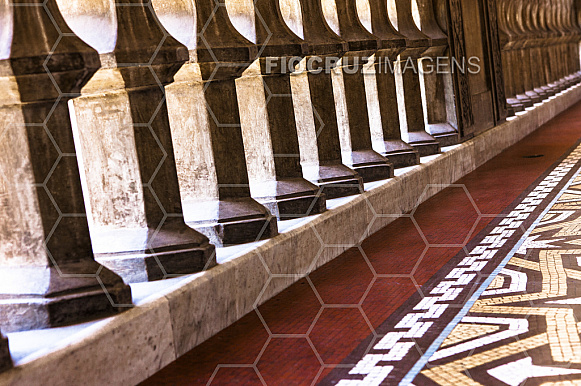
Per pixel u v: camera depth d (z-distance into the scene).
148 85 4.42
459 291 4.70
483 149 11.04
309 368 3.59
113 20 4.24
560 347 3.49
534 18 17.95
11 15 3.49
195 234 4.52
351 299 4.77
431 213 7.61
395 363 3.53
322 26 6.91
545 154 11.12
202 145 5.28
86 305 3.59
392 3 9.35
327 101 6.99
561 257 5.24
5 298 3.65
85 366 3.25
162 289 4.03
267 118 6.10
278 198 5.98
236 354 3.90
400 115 9.46
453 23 10.41
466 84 10.78
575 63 23.53
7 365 2.93
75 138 4.54
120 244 4.43
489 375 3.24
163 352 3.79
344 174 6.90
